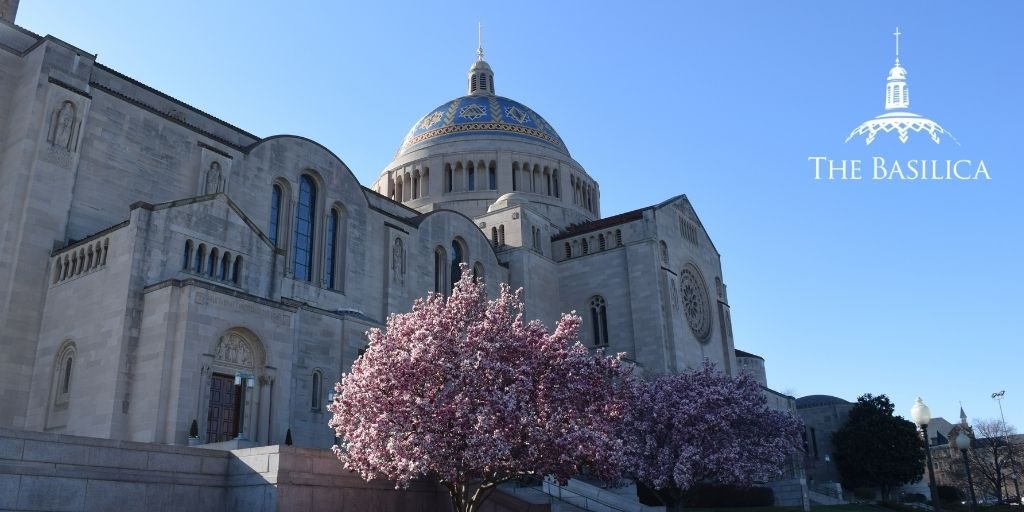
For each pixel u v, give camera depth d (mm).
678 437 52156
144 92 56531
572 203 101562
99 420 39281
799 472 85312
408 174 101312
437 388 32812
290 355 45281
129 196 49500
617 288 81625
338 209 63281
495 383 32406
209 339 40719
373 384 33219
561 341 35438
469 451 30344
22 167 45375
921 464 99188
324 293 59375
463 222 76125
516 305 37688
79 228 46719
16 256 43875
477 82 115562
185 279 40688
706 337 87625
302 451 31594
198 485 31047
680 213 89125
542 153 101875
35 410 42500
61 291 44125
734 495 70375
